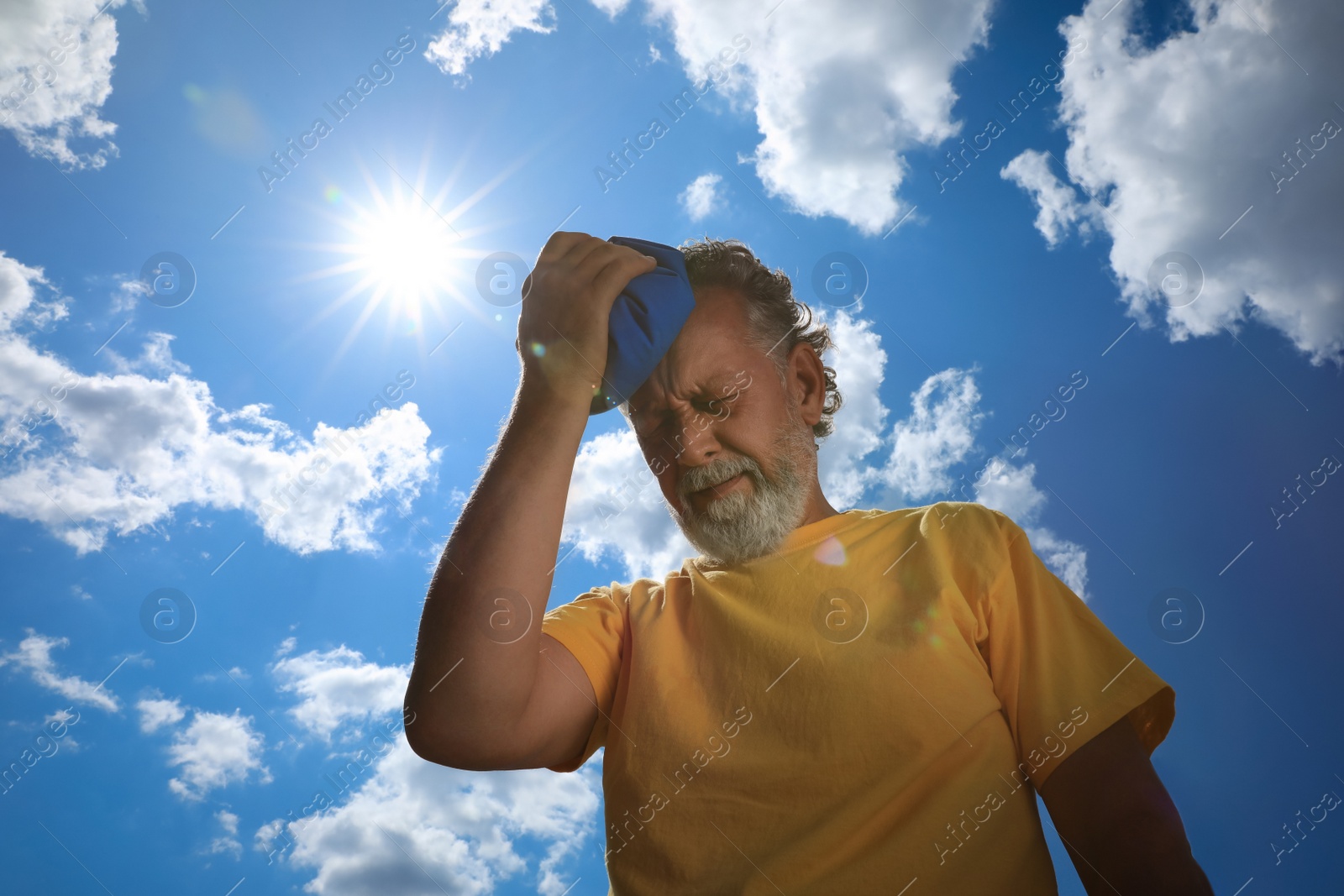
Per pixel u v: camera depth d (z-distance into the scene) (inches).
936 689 41.6
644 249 52.2
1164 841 36.0
